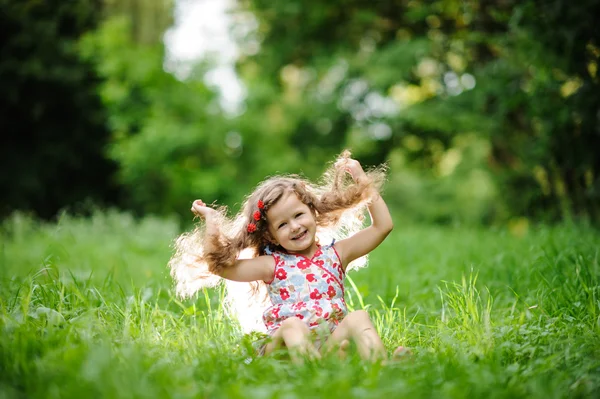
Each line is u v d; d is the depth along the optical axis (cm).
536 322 414
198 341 376
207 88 2102
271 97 2059
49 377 279
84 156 2345
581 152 939
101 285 550
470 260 667
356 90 1930
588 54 881
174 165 2052
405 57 1748
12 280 551
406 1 1805
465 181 1994
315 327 396
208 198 2089
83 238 1292
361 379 298
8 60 2092
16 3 2042
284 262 414
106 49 2039
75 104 2233
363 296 515
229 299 447
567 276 505
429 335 416
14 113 2214
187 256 417
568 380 306
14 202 2220
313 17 1891
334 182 437
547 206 1121
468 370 306
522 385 293
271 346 373
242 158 2112
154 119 2055
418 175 2331
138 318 419
